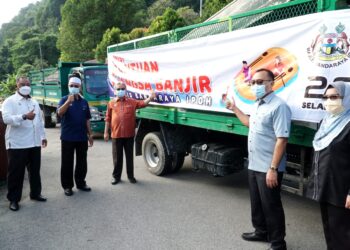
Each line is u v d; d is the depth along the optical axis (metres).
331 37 3.38
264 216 4.01
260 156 3.68
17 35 102.31
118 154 6.44
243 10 5.72
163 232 4.39
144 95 6.57
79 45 51.28
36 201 5.64
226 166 5.36
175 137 6.67
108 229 4.52
